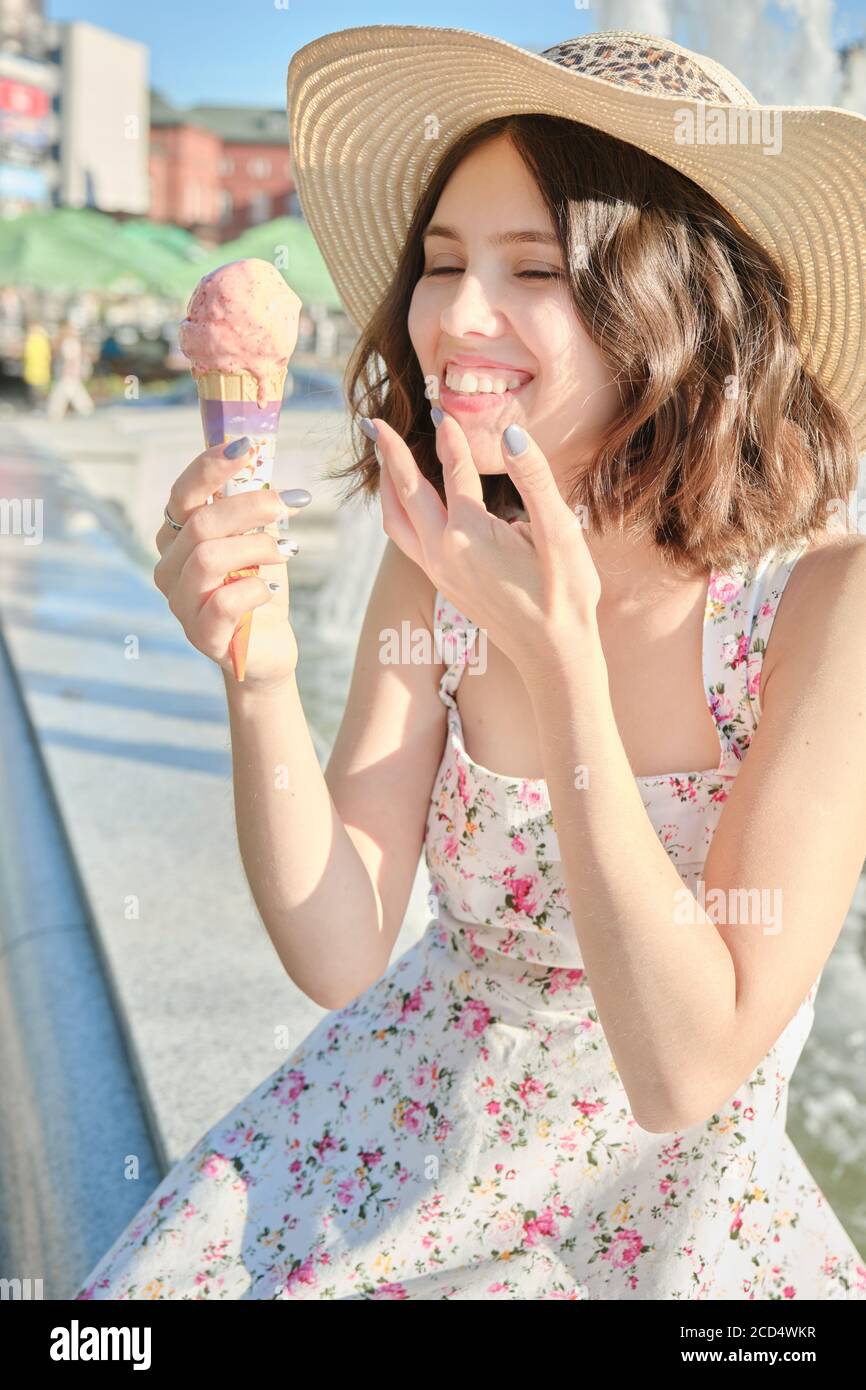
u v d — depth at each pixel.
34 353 20.47
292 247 20.08
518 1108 1.46
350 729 1.70
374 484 1.81
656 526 1.45
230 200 58.22
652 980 1.22
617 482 1.43
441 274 1.51
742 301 1.47
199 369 1.25
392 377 1.74
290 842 1.49
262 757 1.46
